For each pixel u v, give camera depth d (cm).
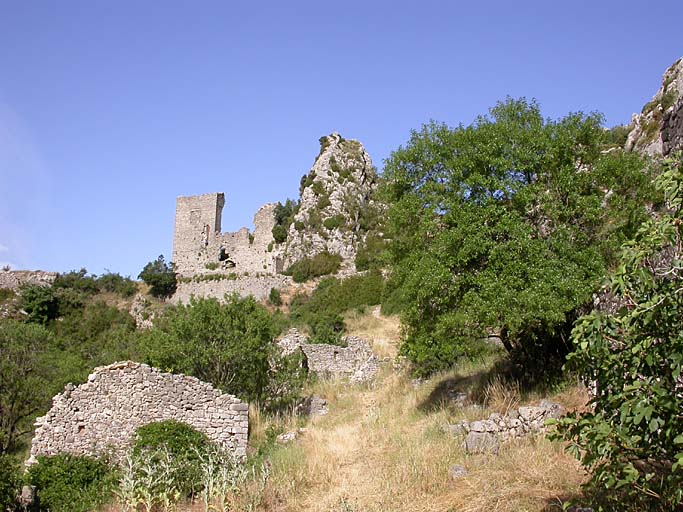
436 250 1503
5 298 5572
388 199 1791
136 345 2834
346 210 6366
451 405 1630
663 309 561
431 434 1378
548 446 1098
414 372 2350
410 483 1092
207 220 6656
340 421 1980
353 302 4756
